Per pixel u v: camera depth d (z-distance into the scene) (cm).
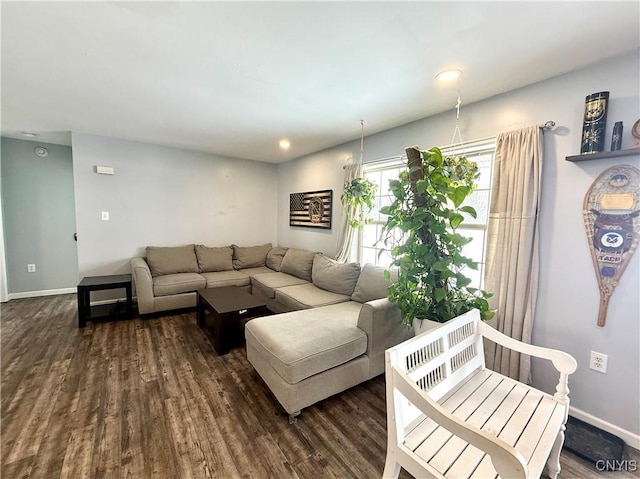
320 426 176
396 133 295
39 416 177
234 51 166
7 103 250
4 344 274
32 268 421
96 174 366
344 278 314
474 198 242
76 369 232
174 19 139
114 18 138
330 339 196
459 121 240
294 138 348
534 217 190
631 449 160
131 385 213
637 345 159
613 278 165
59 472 140
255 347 210
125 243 393
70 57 174
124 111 266
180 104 247
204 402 196
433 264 180
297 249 434
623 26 137
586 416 177
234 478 140
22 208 409
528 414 128
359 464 150
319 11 131
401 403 116
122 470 142
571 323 181
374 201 341
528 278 194
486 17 133
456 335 153
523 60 169
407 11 130
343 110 252
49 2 127
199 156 441
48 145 420
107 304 379
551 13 129
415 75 189
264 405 194
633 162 157
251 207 498
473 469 103
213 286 382
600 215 168
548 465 142
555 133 186
